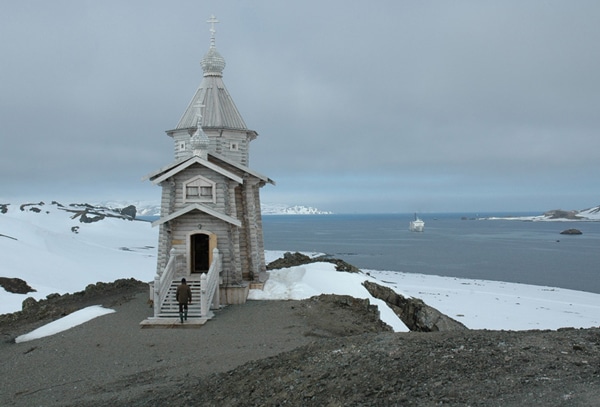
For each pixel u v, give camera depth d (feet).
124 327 76.38
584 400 30.22
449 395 33.55
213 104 108.99
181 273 93.56
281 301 91.25
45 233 237.45
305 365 44.14
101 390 51.37
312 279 103.76
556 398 31.01
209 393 44.01
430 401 33.27
